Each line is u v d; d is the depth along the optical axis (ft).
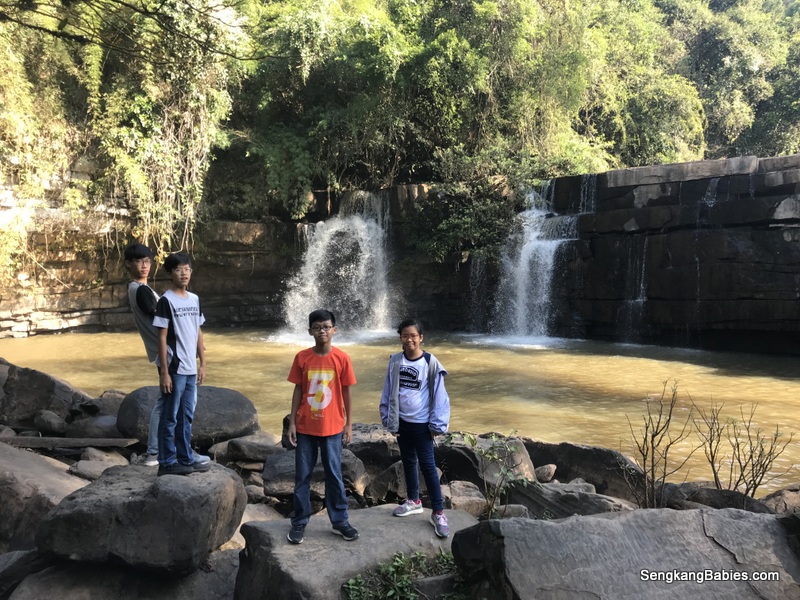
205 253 80.64
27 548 15.53
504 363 51.49
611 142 107.86
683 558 11.31
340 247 81.61
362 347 61.36
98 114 70.08
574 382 42.93
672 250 61.11
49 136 68.69
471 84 82.69
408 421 14.34
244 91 85.46
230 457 22.62
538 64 86.99
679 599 10.66
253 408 25.54
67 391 28.25
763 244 55.67
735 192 59.41
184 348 14.74
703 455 26.27
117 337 71.82
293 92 87.51
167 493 12.79
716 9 149.69
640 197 65.87
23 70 66.18
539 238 72.79
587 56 92.43
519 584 10.48
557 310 70.03
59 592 12.91
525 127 89.15
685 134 115.14
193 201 76.74
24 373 28.02
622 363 51.37
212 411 24.39
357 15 82.84
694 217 60.75
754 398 37.78
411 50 81.41
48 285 74.23
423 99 86.22
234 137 82.53
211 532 13.23
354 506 19.17
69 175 71.10
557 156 85.76
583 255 67.46
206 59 47.57
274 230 82.74
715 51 131.75
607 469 21.09
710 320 58.65
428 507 17.89
